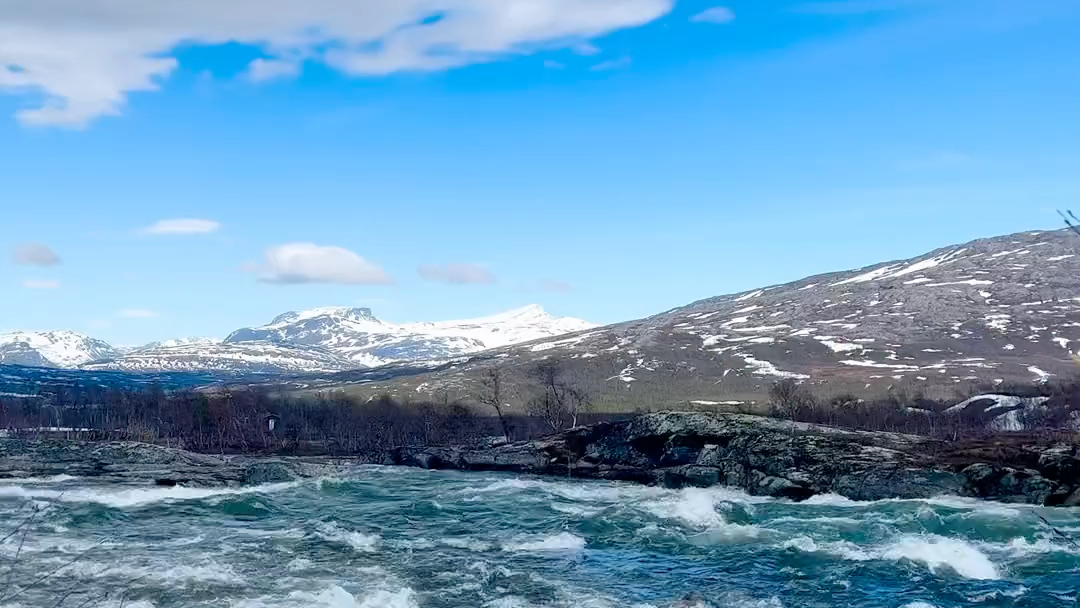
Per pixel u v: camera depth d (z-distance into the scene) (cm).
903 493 7819
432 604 4103
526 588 4447
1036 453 8500
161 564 4738
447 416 18700
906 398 19438
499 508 7462
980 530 5978
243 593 4159
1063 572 4669
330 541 5581
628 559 5222
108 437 16688
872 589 4381
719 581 4612
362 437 17512
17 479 9444
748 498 8319
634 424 11225
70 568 4584
